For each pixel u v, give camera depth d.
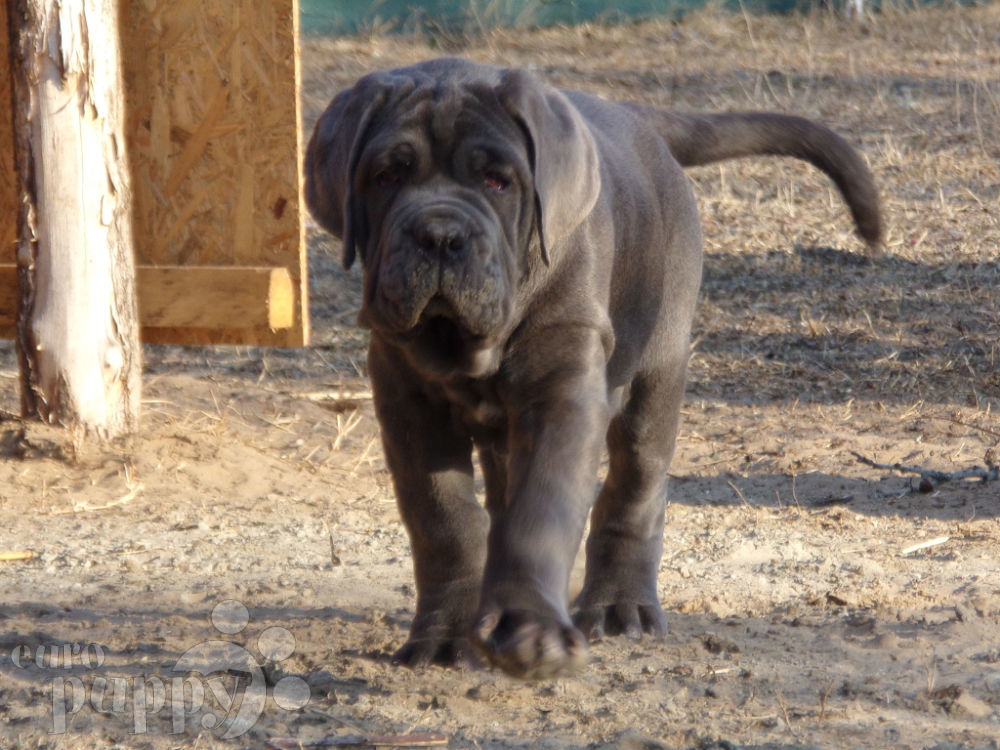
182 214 30.91
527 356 15.45
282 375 35.81
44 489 26.03
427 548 16.34
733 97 58.56
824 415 32.34
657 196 18.72
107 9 26.95
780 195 49.12
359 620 18.44
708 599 19.70
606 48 66.81
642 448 18.70
